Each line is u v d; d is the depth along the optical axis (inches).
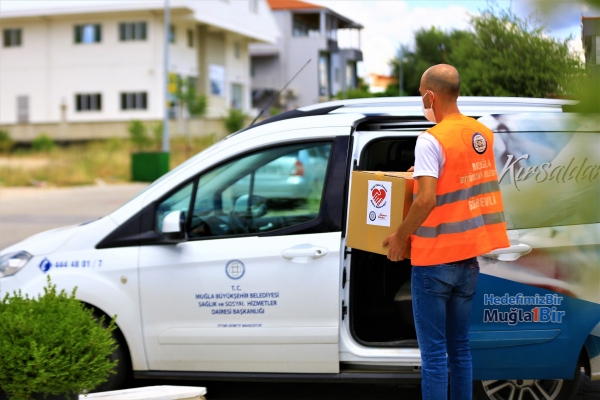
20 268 181.5
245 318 170.4
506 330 163.5
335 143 170.7
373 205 146.5
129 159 1278.3
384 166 184.7
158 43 1788.9
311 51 2294.5
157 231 177.9
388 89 634.8
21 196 856.3
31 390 133.6
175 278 173.5
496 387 172.2
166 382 203.0
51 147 1638.8
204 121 1779.0
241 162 191.8
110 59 1822.1
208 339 172.2
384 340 177.5
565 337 163.6
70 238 182.9
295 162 343.3
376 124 172.4
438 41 404.8
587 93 60.6
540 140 160.9
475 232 137.2
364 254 178.4
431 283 138.6
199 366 174.6
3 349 132.2
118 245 178.7
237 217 180.9
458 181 136.6
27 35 1868.8
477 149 139.3
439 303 139.9
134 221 179.0
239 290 170.4
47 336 134.3
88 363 137.5
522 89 323.3
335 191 168.6
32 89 1875.0
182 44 1878.7
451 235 136.6
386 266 178.5
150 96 1803.6
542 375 165.6
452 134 136.8
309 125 173.9
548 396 172.9
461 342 146.4
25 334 134.3
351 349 166.6
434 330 141.0
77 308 144.6
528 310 162.9
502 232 141.5
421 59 585.3
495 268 161.9
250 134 178.1
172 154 1434.5
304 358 168.4
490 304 162.7
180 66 1870.1
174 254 174.4
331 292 165.9
